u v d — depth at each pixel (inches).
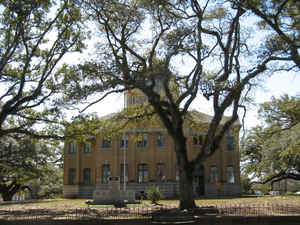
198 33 849.5
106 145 2027.6
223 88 791.7
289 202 903.7
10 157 1525.6
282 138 1190.9
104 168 2011.6
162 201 1301.7
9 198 2113.7
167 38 821.9
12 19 895.7
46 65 942.4
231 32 861.8
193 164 815.7
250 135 1870.1
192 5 852.6
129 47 900.0
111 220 626.5
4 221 631.2
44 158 1685.5
